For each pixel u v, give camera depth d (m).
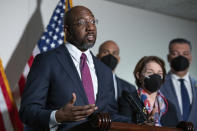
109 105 1.57
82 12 1.55
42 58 1.47
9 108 2.82
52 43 3.05
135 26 4.52
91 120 1.07
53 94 1.42
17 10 3.56
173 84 2.86
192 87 2.84
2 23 3.48
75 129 1.15
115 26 4.32
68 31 1.61
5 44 3.46
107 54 3.22
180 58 2.87
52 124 1.18
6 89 2.85
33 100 1.34
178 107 2.73
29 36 3.59
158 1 4.36
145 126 1.23
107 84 1.59
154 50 4.67
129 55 4.41
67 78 1.44
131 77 4.40
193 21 5.11
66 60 1.50
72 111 1.06
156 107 1.88
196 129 2.71
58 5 3.20
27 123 1.28
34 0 3.66
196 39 5.09
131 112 1.78
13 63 3.47
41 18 3.68
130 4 4.46
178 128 1.41
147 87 2.01
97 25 4.16
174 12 4.77
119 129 1.12
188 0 4.30
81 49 1.59
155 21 4.73
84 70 1.55
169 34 4.86
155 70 2.02
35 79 1.41
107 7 4.28
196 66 5.06
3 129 2.77
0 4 3.49
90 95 1.49
